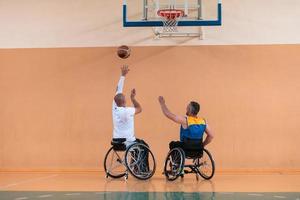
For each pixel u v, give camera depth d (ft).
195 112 27.48
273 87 33.04
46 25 34.50
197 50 33.42
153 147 33.45
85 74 34.14
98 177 29.86
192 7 31.50
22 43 34.58
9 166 34.35
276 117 33.01
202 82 33.37
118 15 34.09
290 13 33.12
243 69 33.22
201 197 21.90
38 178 29.43
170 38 33.65
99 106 33.99
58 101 34.24
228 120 33.14
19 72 34.53
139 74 33.76
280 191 23.79
